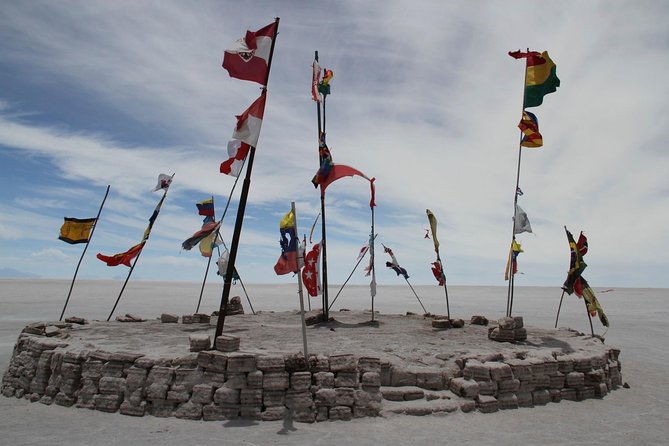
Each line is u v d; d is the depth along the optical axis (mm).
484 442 8680
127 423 9508
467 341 13844
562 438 9016
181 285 120125
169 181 17875
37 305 40219
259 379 9914
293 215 11039
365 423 9609
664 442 8930
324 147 16609
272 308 39875
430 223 17781
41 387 11328
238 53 11609
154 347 11875
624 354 19641
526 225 16516
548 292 102125
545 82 16266
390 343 13203
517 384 11109
